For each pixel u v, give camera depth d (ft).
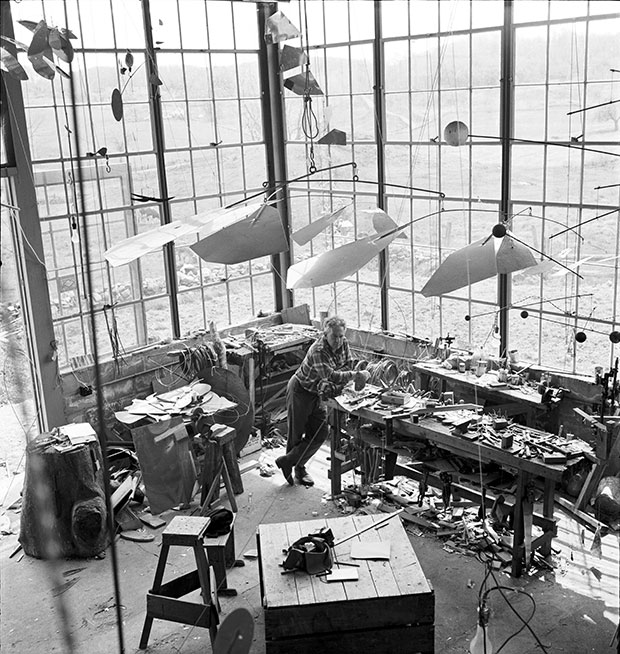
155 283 27.91
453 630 17.47
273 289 31.45
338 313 30.27
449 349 25.91
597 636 17.10
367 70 27.07
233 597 18.99
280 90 29.89
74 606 19.08
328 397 23.26
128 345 27.48
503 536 20.79
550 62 22.85
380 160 27.48
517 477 19.20
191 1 27.37
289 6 28.40
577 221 23.31
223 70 28.55
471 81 24.59
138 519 22.88
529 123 23.66
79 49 24.20
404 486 24.00
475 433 20.38
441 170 25.99
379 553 17.16
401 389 23.77
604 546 20.62
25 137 23.50
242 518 22.94
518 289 24.88
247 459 26.84
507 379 23.97
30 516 21.16
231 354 27.78
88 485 21.42
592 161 22.68
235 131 29.25
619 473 21.86
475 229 25.58
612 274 22.84
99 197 25.94
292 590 15.93
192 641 17.63
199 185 28.58
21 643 17.81
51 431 22.54
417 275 27.37
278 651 15.71
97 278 26.21
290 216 31.04
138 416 24.16
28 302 24.35
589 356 23.68
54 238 25.00
